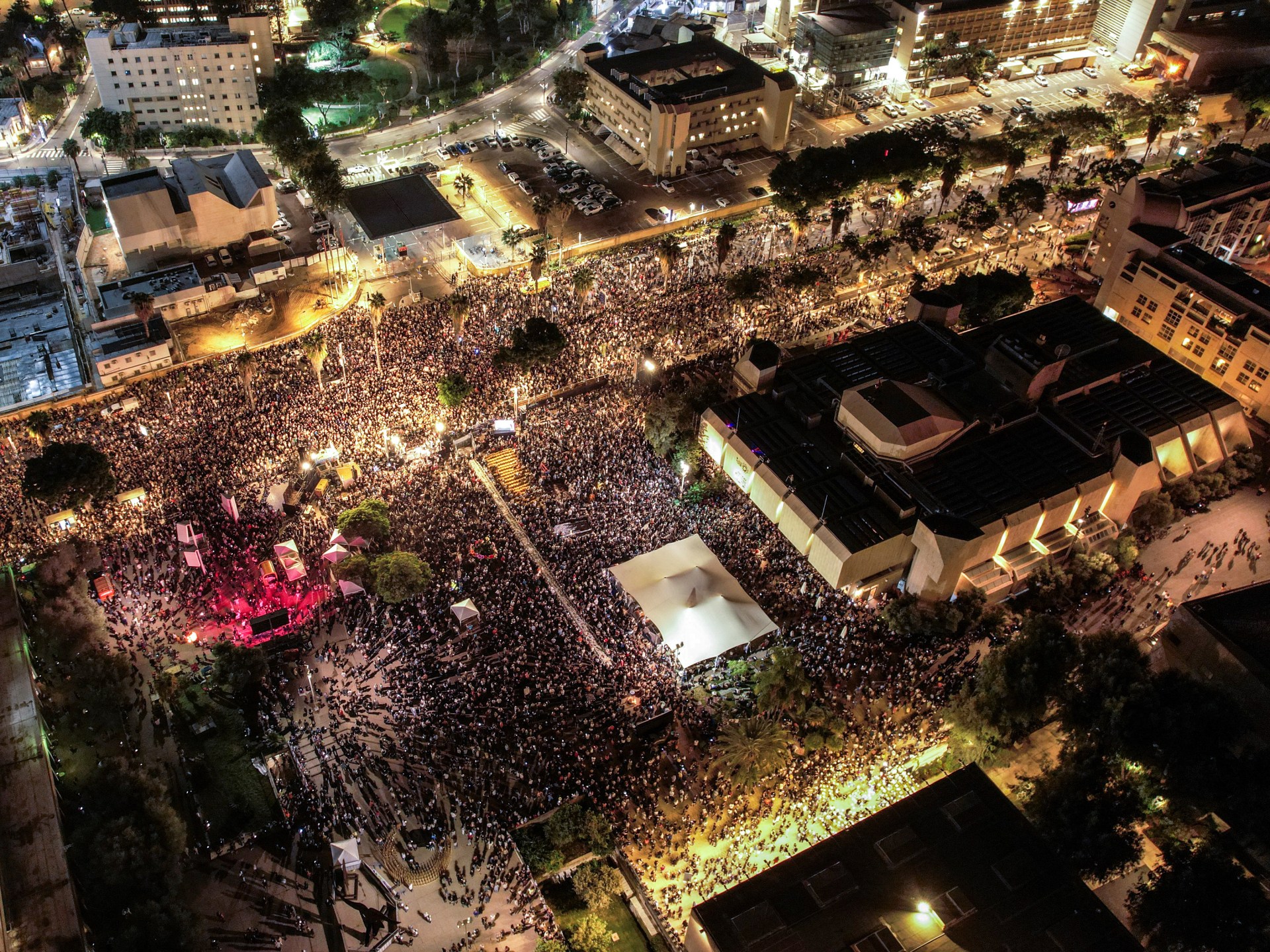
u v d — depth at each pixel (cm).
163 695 13662
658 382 19275
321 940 11400
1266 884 12550
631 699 13900
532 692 13875
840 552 15262
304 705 13788
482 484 17075
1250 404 19275
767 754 12712
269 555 15675
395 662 14288
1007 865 11456
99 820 11594
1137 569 16525
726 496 17275
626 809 12825
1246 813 12238
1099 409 17912
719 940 10694
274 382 18888
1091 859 12388
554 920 11700
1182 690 13138
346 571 15188
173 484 16675
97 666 13362
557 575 15462
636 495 17038
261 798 12825
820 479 16438
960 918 10944
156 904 10869
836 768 13475
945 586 15462
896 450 16312
